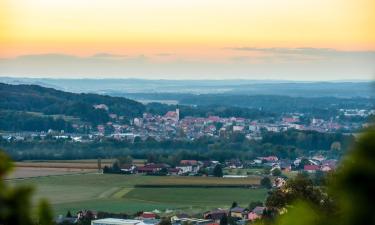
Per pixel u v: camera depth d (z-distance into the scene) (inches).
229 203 6225.4
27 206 245.3
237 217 4975.4
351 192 208.2
